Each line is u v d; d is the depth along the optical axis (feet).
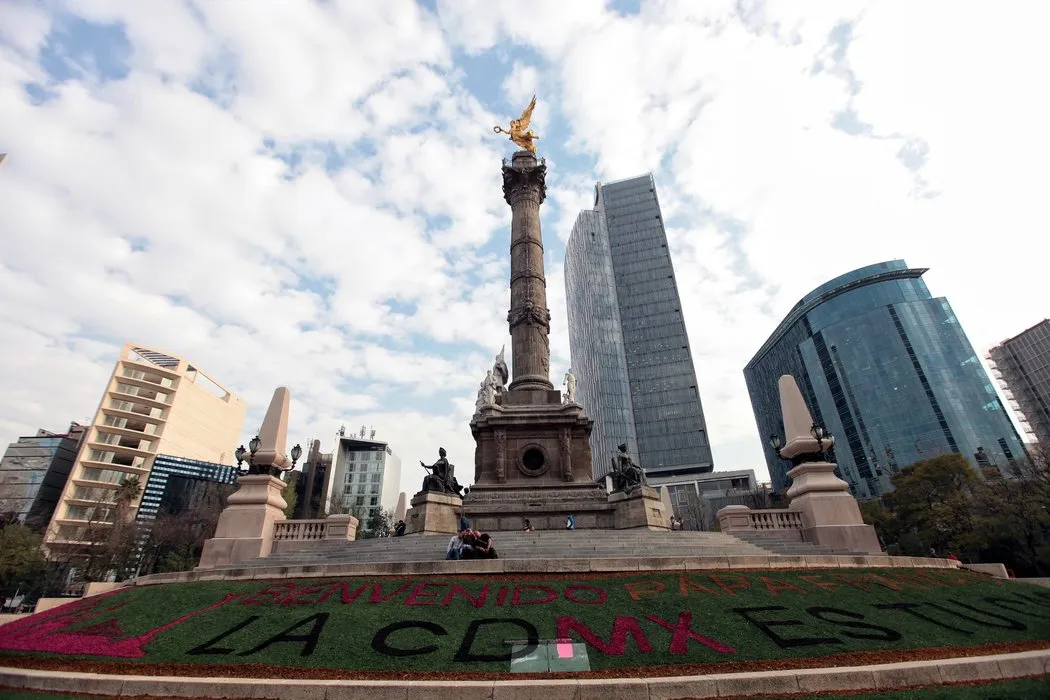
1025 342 410.11
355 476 437.17
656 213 591.37
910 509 202.80
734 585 49.03
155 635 41.29
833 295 456.45
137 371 307.99
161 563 203.10
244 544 70.13
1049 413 386.73
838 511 73.72
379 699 31.48
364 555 68.08
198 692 32.65
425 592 47.62
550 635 38.42
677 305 535.19
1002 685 31.91
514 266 128.36
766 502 354.13
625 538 73.20
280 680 33.32
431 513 88.69
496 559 53.78
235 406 378.32
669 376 502.38
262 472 76.69
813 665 34.50
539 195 139.03
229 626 42.24
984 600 49.47
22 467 288.92
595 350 529.45
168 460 288.10
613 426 482.69
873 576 54.24
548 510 94.99
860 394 414.82
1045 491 149.28
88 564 204.54
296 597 47.73
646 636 38.55
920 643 38.09
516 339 120.98
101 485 258.57
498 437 106.73
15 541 174.60
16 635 43.19
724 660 35.09
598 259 580.71
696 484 430.61
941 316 409.69
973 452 352.69
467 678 33.24
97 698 32.65
